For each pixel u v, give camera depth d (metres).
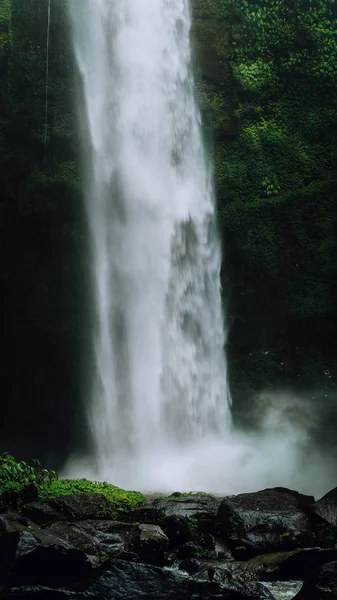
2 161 18.39
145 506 9.35
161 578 6.32
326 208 19.86
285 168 20.17
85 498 9.20
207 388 18.88
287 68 20.50
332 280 19.34
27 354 18.67
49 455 18.44
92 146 19.31
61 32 19.52
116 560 6.46
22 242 18.59
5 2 19.16
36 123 18.88
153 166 19.67
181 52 20.23
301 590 6.44
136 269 19.12
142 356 18.81
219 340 19.23
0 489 9.34
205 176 19.88
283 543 8.35
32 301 18.56
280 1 20.64
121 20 19.98
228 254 19.58
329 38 20.70
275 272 19.44
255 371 18.97
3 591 6.39
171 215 19.47
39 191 18.56
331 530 8.66
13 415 18.72
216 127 20.09
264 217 19.72
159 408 18.62
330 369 18.88
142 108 19.78
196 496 10.09
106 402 18.58
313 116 20.44
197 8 20.47
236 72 20.34
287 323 19.31
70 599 6.14
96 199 19.12
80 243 18.80
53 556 7.11
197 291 19.33
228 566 7.79
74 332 18.55
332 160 20.17
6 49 18.91
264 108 20.50
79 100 19.42
